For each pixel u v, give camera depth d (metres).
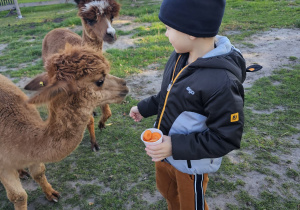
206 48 1.71
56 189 3.27
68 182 3.38
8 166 2.50
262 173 3.27
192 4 1.54
